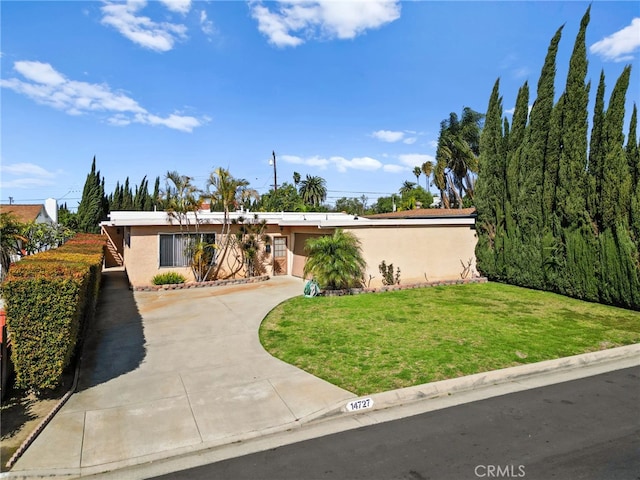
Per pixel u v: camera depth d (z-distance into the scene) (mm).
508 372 6695
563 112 13641
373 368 6867
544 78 14430
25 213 25969
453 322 9922
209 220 16250
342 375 6586
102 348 8039
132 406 5531
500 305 12000
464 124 36344
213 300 12656
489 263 16797
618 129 11805
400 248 15609
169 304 12109
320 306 11727
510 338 8578
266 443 4668
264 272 17953
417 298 13008
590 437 4660
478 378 6395
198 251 15344
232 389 6086
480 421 5102
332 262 13430
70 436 4727
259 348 8039
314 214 21312
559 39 14023
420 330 9195
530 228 14922
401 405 5688
